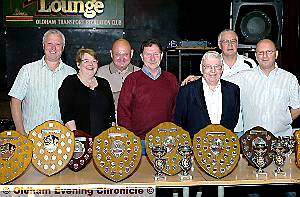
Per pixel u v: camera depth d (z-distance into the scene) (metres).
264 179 2.47
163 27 5.79
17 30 5.68
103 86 3.07
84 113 2.95
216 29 5.78
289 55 5.35
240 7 4.59
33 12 5.67
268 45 3.14
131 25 5.77
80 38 5.73
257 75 3.20
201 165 2.54
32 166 2.68
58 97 3.03
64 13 5.69
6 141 2.47
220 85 2.95
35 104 3.23
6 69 5.71
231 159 2.56
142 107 3.09
